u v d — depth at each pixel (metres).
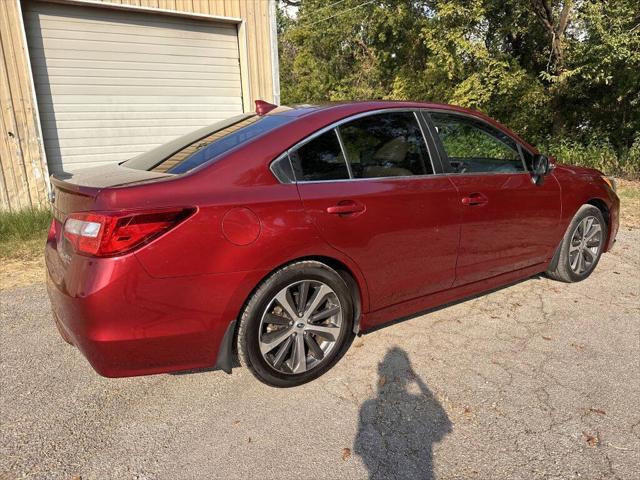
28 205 6.88
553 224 3.95
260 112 3.36
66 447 2.35
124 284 2.21
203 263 2.37
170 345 2.38
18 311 3.95
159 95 8.00
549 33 10.55
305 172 2.74
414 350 3.21
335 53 18.53
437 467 2.19
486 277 3.60
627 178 9.49
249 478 2.14
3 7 6.35
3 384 2.89
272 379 2.71
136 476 2.16
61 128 7.25
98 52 7.33
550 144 11.06
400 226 2.99
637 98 9.85
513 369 2.96
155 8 7.46
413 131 3.23
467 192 3.32
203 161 2.62
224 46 8.47
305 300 2.75
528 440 2.34
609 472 2.13
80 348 2.35
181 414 2.60
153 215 2.26
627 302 3.94
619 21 8.34
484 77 10.44
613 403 2.62
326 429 2.46
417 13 13.21
